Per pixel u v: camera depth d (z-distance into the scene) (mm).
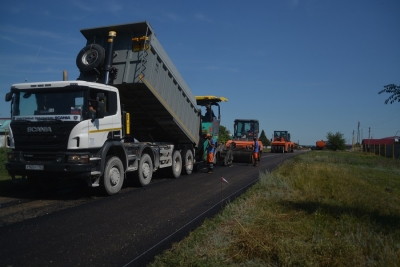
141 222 7266
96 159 9516
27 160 9352
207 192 10961
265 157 32438
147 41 11414
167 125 14398
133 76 11312
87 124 9297
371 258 5258
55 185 11117
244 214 7387
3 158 14586
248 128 27969
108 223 7141
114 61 11523
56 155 9047
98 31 11641
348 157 32594
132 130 14711
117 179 10406
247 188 11828
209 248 5402
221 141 22172
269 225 6480
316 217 7227
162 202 9312
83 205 8773
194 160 16984
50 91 9461
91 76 11375
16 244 5789
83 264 5047
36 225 6887
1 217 7473
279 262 4938
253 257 5156
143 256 5391
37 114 9359
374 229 6605
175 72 13602
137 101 12664
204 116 18672
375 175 17312
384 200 9875
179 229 6816
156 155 13133
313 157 29797
